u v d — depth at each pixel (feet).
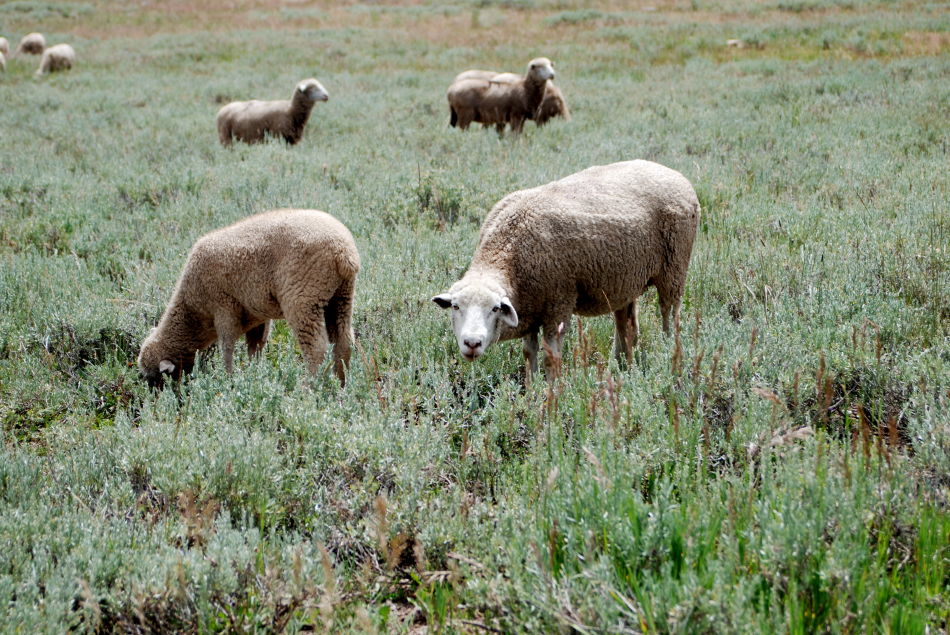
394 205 76.74
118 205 83.92
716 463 35.37
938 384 40.16
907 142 97.40
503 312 43.47
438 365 47.80
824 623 24.40
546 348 39.04
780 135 106.11
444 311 55.06
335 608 27.73
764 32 218.59
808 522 26.84
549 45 231.71
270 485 35.42
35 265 64.54
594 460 29.25
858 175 83.97
